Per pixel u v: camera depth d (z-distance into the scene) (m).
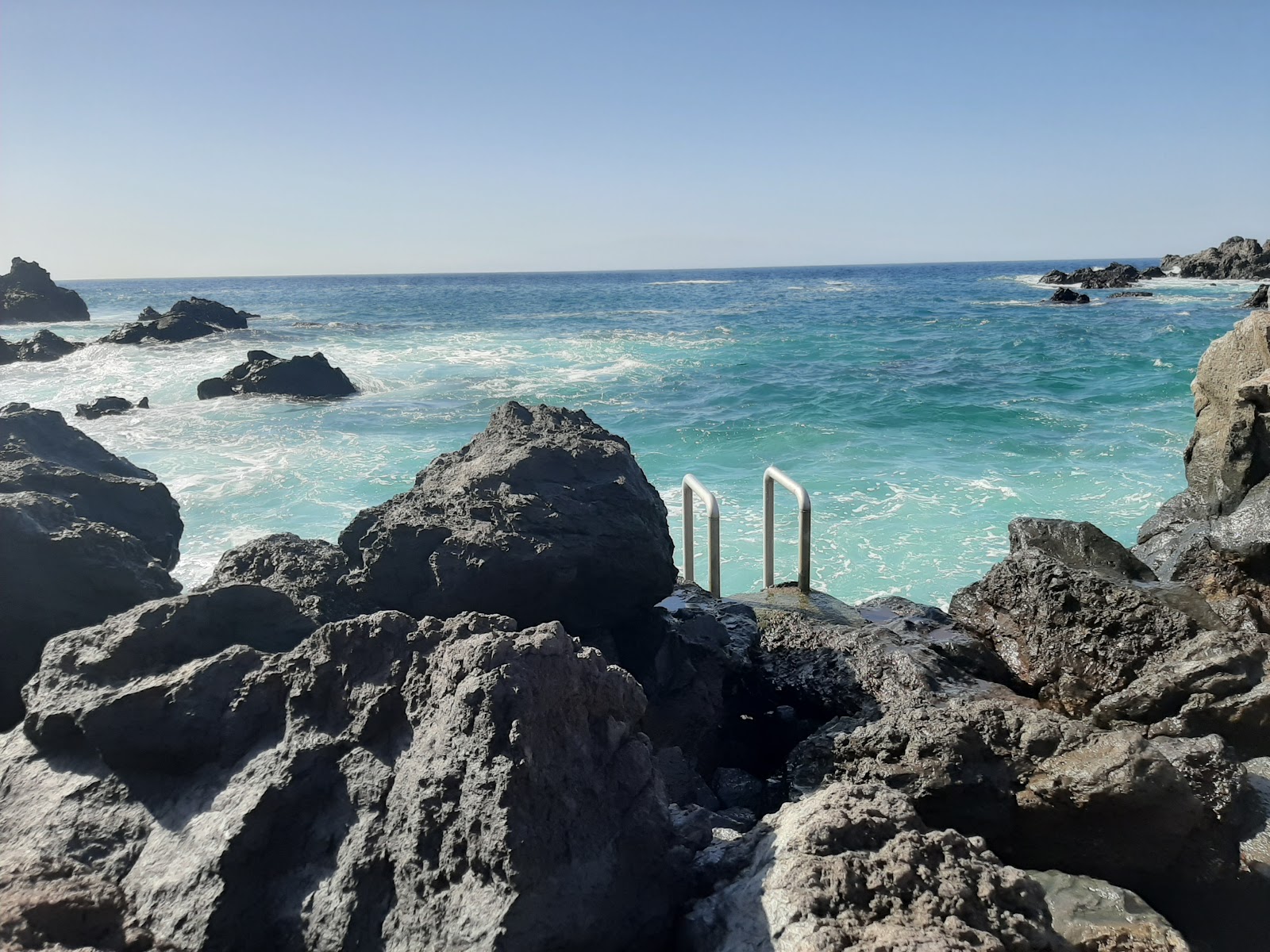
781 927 2.55
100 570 4.72
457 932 2.54
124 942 2.74
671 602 6.56
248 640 4.00
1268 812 3.94
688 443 17.42
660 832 2.99
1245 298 56.66
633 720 3.25
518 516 5.04
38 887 2.77
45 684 3.53
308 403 22.56
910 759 3.79
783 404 21.53
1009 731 3.83
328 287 139.50
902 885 2.58
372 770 3.02
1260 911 3.63
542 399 22.92
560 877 2.66
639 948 2.81
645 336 38.88
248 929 2.79
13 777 3.33
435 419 20.31
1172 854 3.55
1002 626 5.86
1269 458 8.14
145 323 37.41
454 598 4.72
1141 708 4.74
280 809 2.98
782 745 5.42
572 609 5.18
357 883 2.77
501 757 2.75
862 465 15.20
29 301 52.66
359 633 3.33
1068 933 3.27
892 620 6.36
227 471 15.14
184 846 2.94
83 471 6.27
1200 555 6.76
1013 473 14.35
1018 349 32.47
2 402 23.45
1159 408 19.67
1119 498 12.79
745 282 129.62
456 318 52.00
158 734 3.22
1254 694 4.48
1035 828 3.62
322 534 11.73
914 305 61.31
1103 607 5.34
